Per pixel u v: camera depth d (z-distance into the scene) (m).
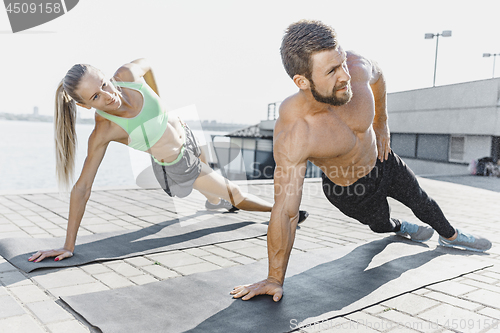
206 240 3.21
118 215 4.17
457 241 2.99
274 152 2.08
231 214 4.22
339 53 1.74
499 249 3.11
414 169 14.47
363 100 2.14
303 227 3.90
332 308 1.95
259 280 2.35
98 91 2.35
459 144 12.87
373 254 2.91
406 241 3.32
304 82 1.82
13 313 1.83
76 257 2.69
